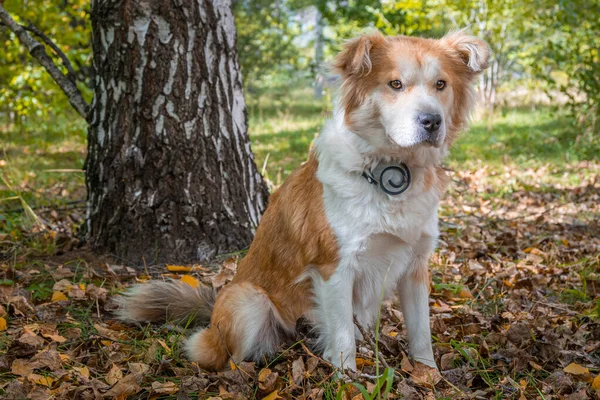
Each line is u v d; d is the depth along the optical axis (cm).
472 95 160
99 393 141
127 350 161
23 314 173
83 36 344
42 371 149
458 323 181
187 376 150
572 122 540
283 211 161
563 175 408
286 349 163
